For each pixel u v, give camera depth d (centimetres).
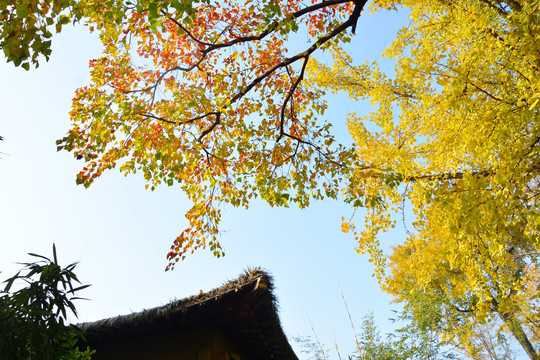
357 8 586
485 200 454
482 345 969
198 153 633
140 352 653
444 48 551
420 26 636
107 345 678
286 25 533
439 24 556
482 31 500
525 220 509
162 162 583
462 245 557
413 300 1016
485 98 473
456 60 501
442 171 611
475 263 563
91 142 587
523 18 424
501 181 442
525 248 647
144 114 584
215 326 639
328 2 584
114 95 598
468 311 948
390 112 715
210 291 575
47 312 359
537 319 781
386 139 732
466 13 509
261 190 631
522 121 436
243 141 663
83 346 666
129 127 569
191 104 575
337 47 816
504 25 488
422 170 659
